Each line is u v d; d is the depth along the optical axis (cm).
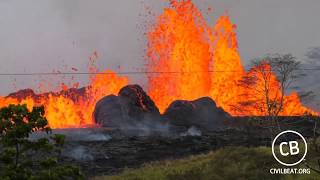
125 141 6344
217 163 3734
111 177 3966
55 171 1558
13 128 1495
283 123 6562
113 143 6134
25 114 1527
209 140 6712
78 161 5034
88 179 4156
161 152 5853
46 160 1556
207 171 3553
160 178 3497
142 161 5275
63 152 5234
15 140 1516
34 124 1538
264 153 3788
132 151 5800
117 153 5612
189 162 3994
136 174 3812
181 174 3553
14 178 1483
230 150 4062
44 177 1510
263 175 3281
